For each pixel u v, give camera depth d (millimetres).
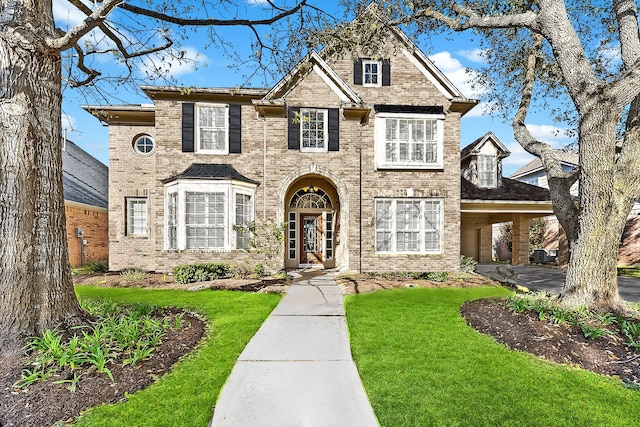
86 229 16406
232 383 4109
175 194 12781
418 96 13977
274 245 13039
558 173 7348
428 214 13898
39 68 4949
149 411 3516
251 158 13461
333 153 13281
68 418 3336
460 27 8102
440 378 4301
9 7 4734
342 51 9031
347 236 13305
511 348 5305
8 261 4535
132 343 4707
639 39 6824
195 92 12906
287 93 13102
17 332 4453
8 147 4633
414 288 10531
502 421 3438
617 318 5820
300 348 5262
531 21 7156
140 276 11859
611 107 6293
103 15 4945
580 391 4023
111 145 13992
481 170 16859
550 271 16469
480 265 19422
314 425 3307
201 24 7629
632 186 6375
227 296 8977
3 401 3457
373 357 4953
